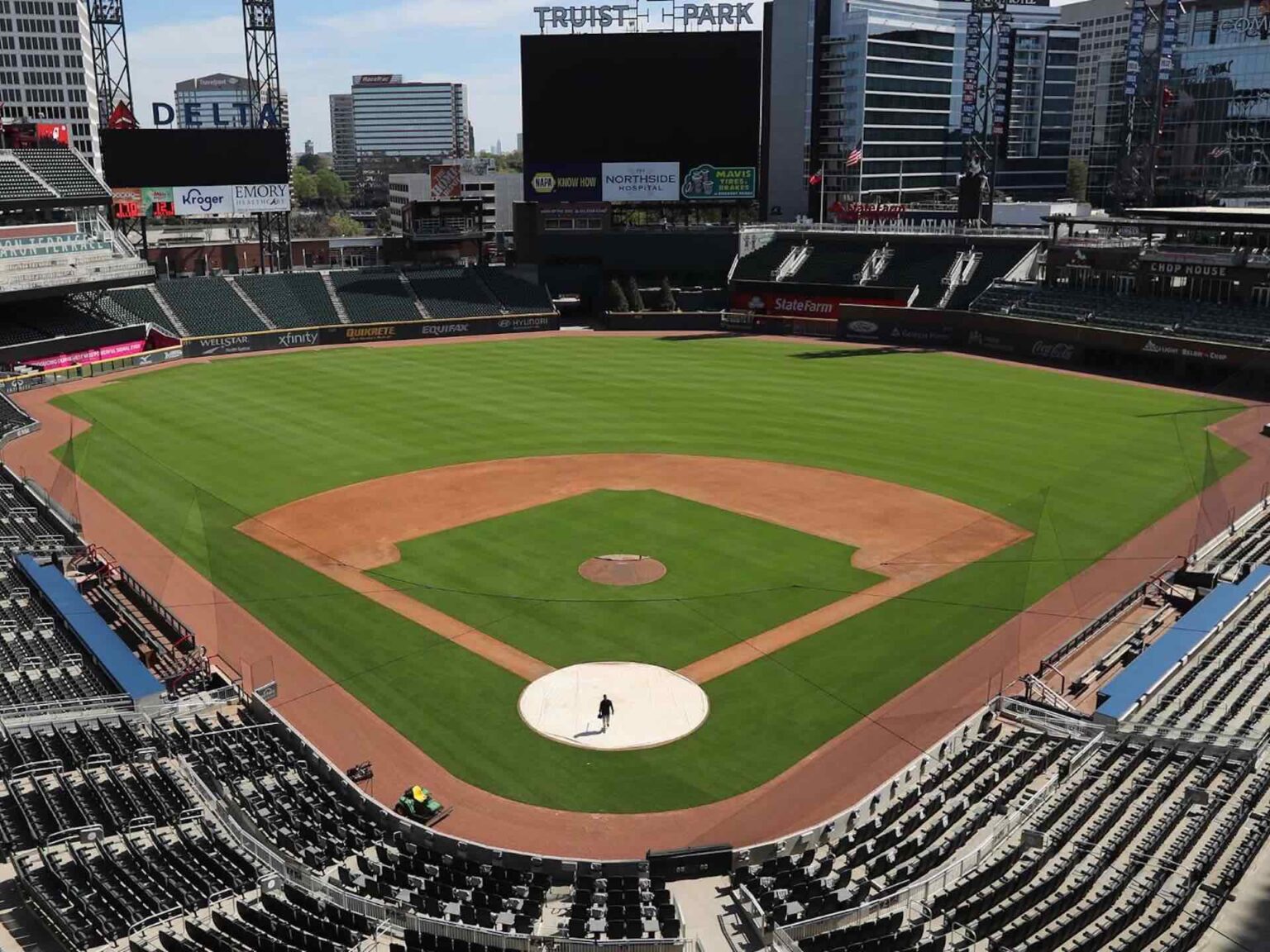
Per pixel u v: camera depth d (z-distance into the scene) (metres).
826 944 22.61
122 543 50.50
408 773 31.84
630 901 25.22
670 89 111.81
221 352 100.56
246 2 108.81
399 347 105.06
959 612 42.00
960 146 198.62
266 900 24.20
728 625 40.97
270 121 110.88
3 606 41.78
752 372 90.44
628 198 115.69
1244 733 31.33
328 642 40.12
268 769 30.98
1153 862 24.86
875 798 29.08
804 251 118.00
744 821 29.12
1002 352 98.12
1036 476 59.69
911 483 58.44
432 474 60.94
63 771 30.28
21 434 69.88
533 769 31.95
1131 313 92.25
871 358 96.62
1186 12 176.50
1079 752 30.75
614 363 95.12
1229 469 60.94
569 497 56.31
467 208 135.50
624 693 36.00
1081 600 43.25
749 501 55.62
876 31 175.12
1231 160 175.38
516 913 24.45
